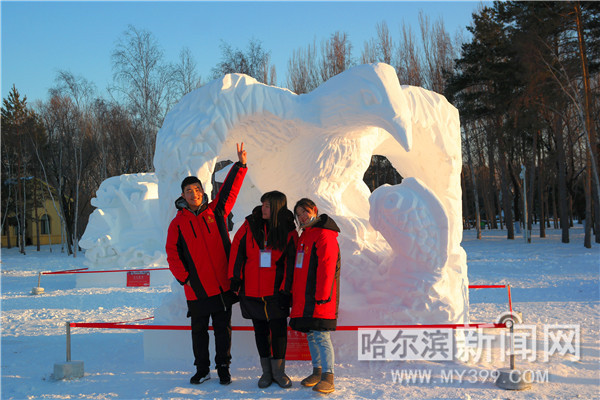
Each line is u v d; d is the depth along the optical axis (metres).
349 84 5.04
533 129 25.36
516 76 24.45
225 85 5.09
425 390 3.89
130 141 28.39
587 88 21.09
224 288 4.34
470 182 45.50
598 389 3.90
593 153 22.16
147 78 24.06
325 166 5.52
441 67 29.03
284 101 5.27
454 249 5.29
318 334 4.09
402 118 4.77
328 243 4.08
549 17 21.42
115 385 4.24
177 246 4.35
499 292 9.75
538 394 3.78
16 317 8.30
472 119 28.05
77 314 8.51
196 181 4.40
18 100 34.44
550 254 18.73
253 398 3.83
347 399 3.73
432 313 4.67
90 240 15.84
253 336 4.98
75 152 27.50
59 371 4.46
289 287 4.22
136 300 10.16
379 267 5.16
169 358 5.00
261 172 5.81
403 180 5.05
